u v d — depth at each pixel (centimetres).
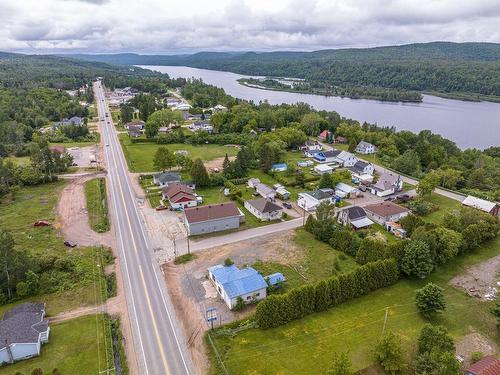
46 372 4259
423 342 4481
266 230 7881
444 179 11050
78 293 5700
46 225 7869
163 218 8350
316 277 6222
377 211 8469
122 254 6850
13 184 10100
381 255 6300
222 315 5262
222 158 13200
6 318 4953
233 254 6888
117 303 5509
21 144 14112
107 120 19850
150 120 17675
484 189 11175
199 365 4409
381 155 14100
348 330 5025
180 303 5516
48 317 5172
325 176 9981
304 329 5016
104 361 4419
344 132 16488
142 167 11981
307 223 7812
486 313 5547
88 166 12044
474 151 14412
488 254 7219
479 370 4175
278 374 4288
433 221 8525
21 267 5653
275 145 12975
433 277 6362
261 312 4953
